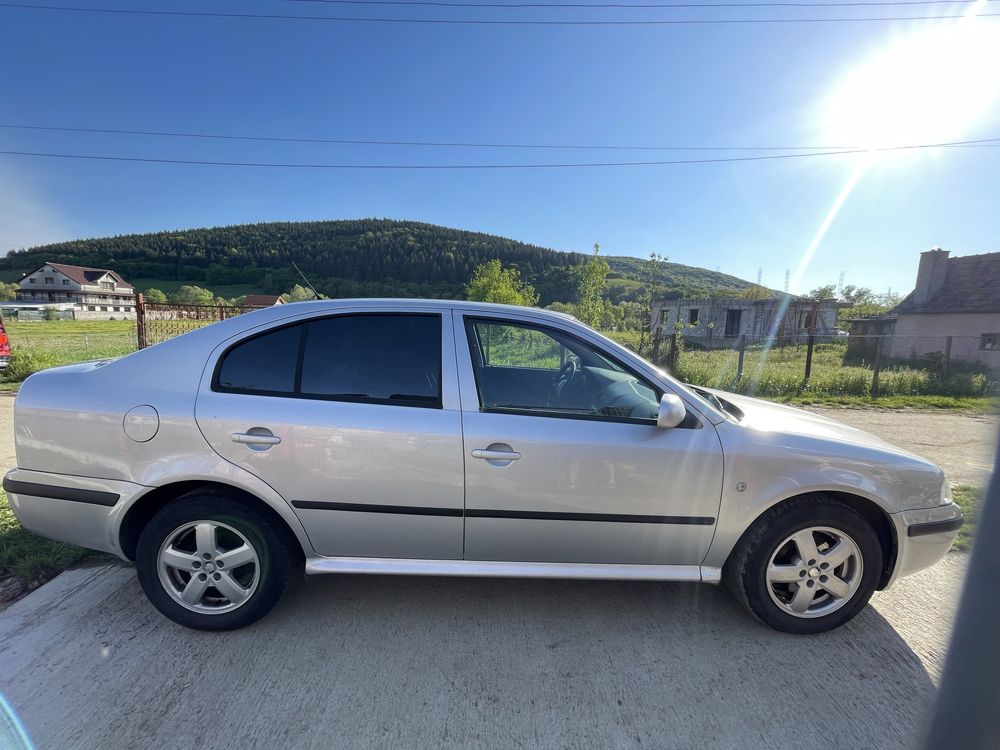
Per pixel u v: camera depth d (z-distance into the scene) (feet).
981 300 72.02
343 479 7.88
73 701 6.72
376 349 8.34
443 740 6.32
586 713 6.80
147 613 8.66
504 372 8.93
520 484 7.91
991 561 7.49
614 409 8.39
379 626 8.53
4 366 30.96
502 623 8.70
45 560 9.93
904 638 8.51
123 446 7.90
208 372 8.14
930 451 20.77
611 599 9.51
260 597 8.14
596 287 73.41
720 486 8.03
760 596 8.30
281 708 6.73
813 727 6.61
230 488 8.16
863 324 89.92
